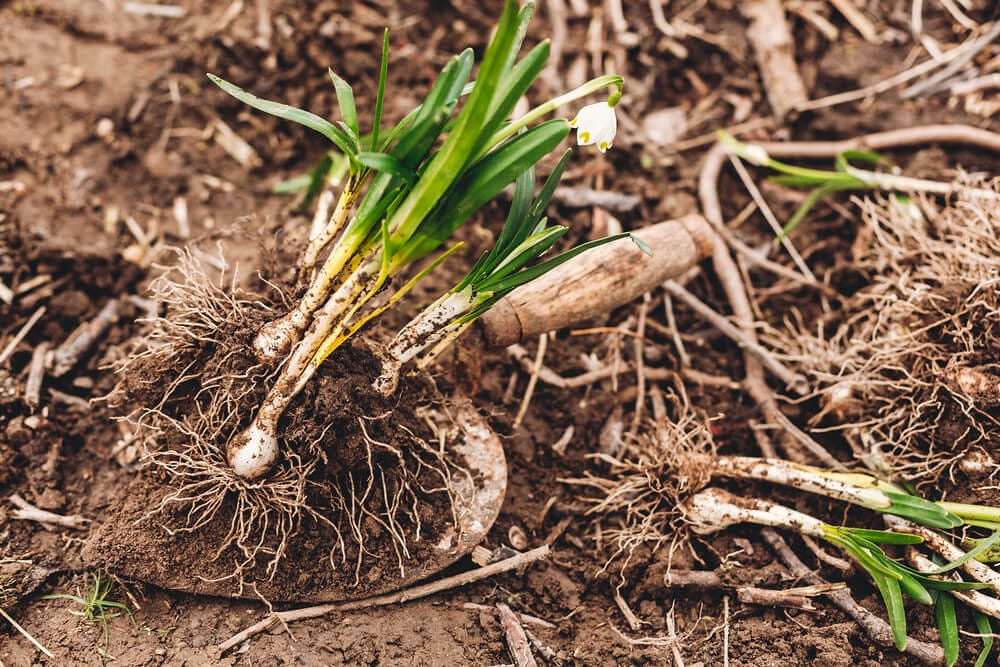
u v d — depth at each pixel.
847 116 0.91
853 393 0.78
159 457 0.73
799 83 0.92
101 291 0.83
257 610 0.71
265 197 0.88
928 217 0.84
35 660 0.69
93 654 0.69
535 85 0.92
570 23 0.96
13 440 0.75
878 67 0.92
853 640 0.71
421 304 0.82
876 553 0.71
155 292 0.80
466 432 0.75
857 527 0.75
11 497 0.74
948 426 0.75
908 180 0.85
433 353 0.70
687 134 0.92
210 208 0.87
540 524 0.76
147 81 0.90
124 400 0.75
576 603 0.74
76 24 0.91
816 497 0.76
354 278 0.65
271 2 0.93
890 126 0.90
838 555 0.74
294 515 0.71
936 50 0.92
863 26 0.94
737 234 0.88
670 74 0.95
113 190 0.86
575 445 0.79
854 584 0.73
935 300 0.77
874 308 0.81
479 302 0.68
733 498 0.74
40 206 0.84
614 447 0.79
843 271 0.85
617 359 0.81
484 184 0.63
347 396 0.68
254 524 0.71
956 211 0.81
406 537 0.72
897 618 0.69
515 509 0.76
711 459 0.76
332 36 0.93
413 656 0.70
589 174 0.89
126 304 0.82
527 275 0.67
